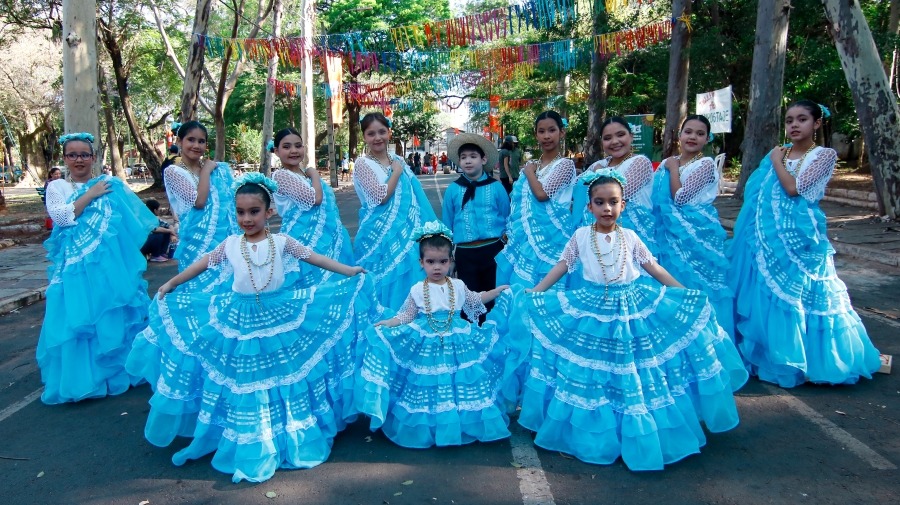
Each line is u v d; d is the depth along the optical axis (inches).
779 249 175.0
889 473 127.2
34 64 1198.9
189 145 192.7
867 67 426.0
